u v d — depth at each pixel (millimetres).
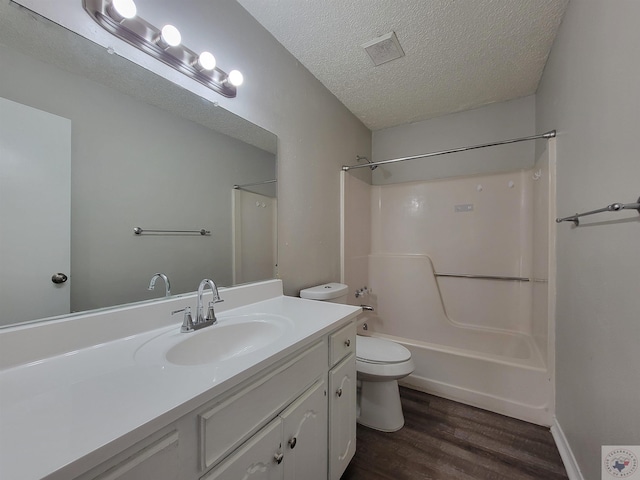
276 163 1567
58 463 385
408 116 2527
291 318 1107
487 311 2342
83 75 830
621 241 829
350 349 1230
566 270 1365
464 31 1482
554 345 1565
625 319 802
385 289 2645
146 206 986
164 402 530
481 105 2332
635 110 755
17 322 702
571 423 1266
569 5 1284
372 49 1632
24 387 587
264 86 1480
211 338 982
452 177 2484
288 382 833
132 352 776
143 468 485
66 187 794
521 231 2229
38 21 749
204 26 1168
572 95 1271
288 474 828
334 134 2160
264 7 1346
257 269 1447
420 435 1531
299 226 1759
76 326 776
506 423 1622
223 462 628
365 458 1368
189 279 1128
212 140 1217
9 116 703
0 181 686
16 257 706
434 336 2443
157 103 1017
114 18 873
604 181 938
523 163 2234
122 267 917
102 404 524
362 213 2611
